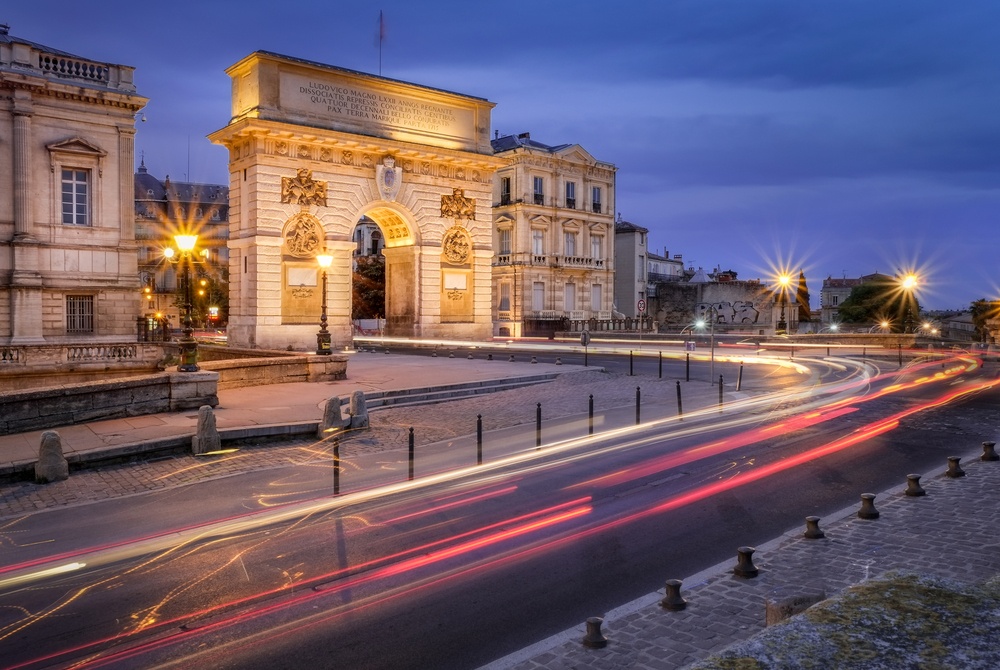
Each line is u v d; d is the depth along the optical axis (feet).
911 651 7.82
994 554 28.14
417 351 143.54
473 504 39.22
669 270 337.93
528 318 219.41
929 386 90.38
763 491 40.45
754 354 144.66
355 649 22.90
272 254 134.92
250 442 55.57
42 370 103.55
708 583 26.37
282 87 135.33
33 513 38.40
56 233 131.64
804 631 8.42
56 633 24.44
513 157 218.79
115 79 137.18
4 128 126.21
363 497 41.16
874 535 30.89
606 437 58.03
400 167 150.10
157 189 350.64
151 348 114.01
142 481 45.01
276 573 29.58
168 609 26.23
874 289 286.25
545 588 27.40
